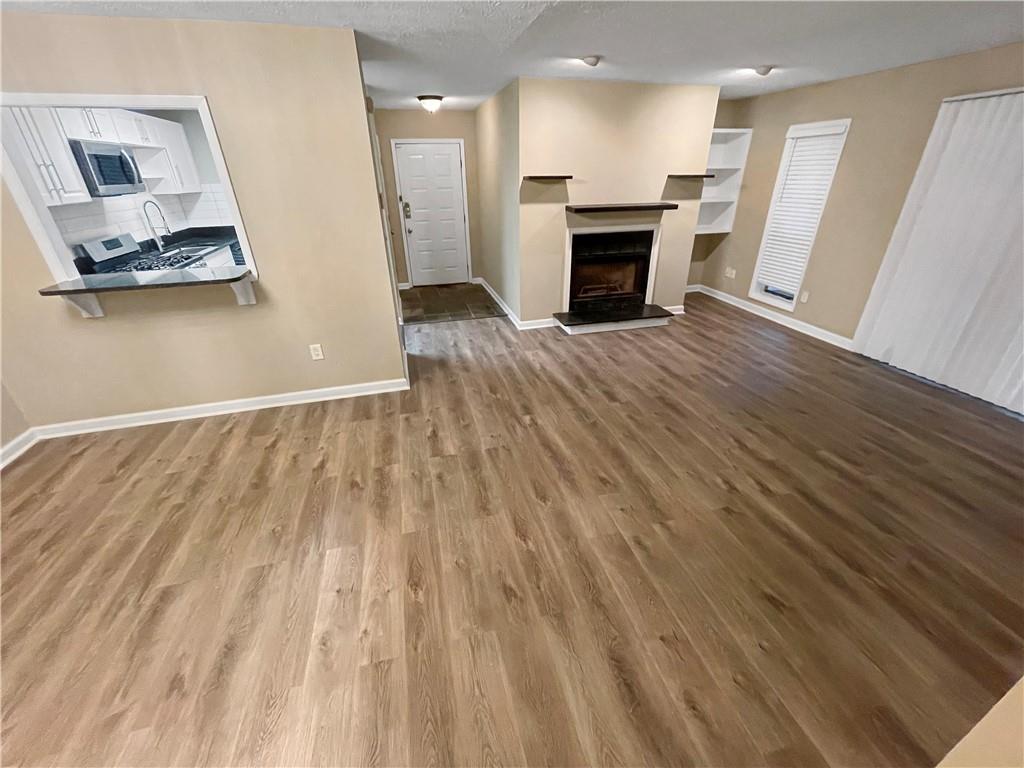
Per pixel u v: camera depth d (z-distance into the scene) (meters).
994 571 1.82
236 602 1.74
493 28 2.46
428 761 1.26
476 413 3.11
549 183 4.21
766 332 4.60
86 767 1.26
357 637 1.60
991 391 3.10
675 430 2.86
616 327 4.75
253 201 2.69
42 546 2.02
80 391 2.85
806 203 4.38
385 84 3.96
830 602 1.70
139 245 3.38
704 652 1.53
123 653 1.56
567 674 1.47
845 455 2.59
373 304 3.15
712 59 3.19
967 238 3.11
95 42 2.20
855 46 2.88
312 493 2.34
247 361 3.07
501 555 1.93
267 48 2.40
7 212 2.41
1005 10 2.25
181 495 2.34
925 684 1.42
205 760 1.27
